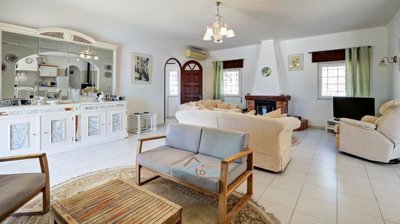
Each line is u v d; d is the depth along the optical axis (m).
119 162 3.26
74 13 4.12
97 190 1.63
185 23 4.66
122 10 3.95
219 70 7.53
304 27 4.93
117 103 4.60
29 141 3.29
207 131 2.49
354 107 4.91
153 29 5.11
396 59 4.31
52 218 1.41
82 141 3.99
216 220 1.88
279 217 1.92
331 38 5.55
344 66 5.55
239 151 2.21
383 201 2.19
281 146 2.91
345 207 2.08
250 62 6.95
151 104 6.09
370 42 5.10
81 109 3.94
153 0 3.50
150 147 4.09
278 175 2.85
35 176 1.77
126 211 1.38
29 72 3.69
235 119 3.14
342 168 3.10
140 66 5.71
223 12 3.98
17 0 3.50
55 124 3.60
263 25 4.76
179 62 6.97
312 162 3.35
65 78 4.17
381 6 3.72
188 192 2.36
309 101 6.03
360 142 3.44
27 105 3.31
